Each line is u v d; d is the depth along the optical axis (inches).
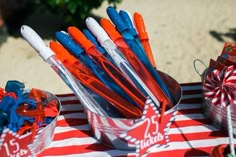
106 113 43.3
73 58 44.9
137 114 42.7
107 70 44.5
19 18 163.5
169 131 46.6
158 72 47.9
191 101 52.2
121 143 43.5
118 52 45.1
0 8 148.0
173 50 140.9
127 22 47.5
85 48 45.3
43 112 43.6
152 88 43.8
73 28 46.8
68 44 45.6
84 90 43.7
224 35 151.2
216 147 39.3
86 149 44.9
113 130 42.3
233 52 47.2
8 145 40.1
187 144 44.8
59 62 43.6
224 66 44.2
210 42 145.8
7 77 124.7
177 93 45.9
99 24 48.7
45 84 120.1
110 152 44.1
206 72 48.6
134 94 43.4
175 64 131.5
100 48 46.1
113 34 46.4
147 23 162.9
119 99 43.2
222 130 46.5
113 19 47.7
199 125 47.6
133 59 45.1
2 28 147.9
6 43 145.3
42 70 127.6
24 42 145.4
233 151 37.7
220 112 44.9
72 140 46.2
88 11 148.6
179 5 179.6
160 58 135.6
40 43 43.5
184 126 47.5
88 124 47.9
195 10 174.1
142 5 180.4
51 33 154.5
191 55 137.1
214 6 177.6
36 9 169.6
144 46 47.9
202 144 44.8
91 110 43.1
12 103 42.1
